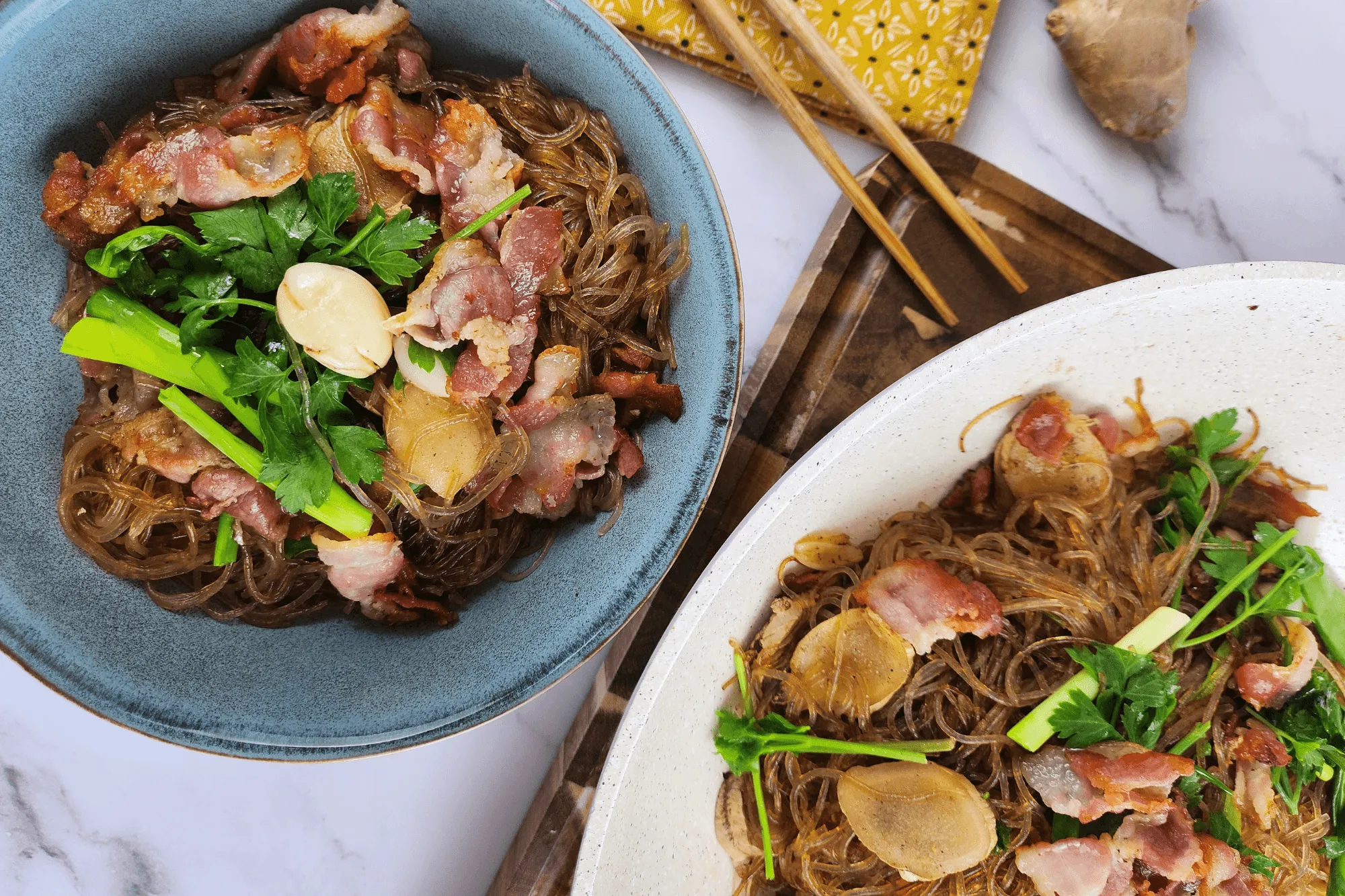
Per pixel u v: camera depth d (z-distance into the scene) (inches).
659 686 16.0
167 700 16.1
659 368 17.5
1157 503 18.3
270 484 16.0
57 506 16.3
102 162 16.4
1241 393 17.6
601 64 16.3
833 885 17.3
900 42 19.2
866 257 19.1
